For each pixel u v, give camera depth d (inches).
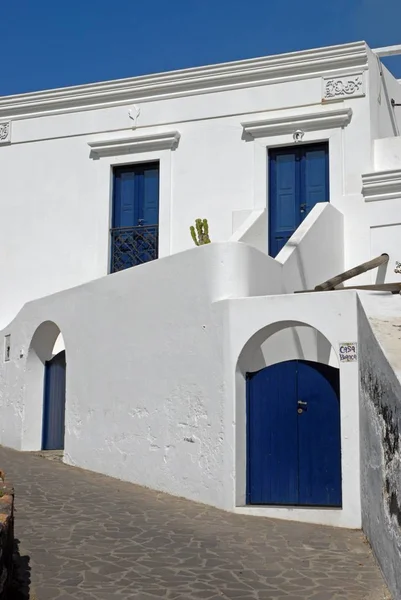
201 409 361.1
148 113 557.9
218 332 355.3
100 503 348.5
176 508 343.0
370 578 245.3
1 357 564.7
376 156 499.8
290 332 396.5
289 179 519.5
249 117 529.3
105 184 563.8
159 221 543.5
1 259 589.9
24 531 293.1
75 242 568.4
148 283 404.5
